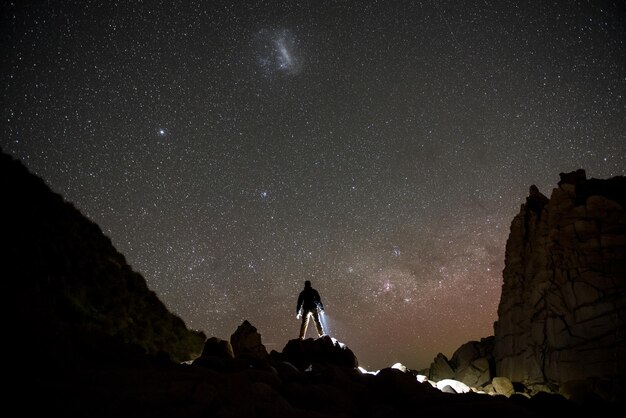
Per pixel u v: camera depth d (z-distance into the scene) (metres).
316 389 5.88
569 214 10.94
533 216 12.27
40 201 13.19
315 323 11.48
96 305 10.84
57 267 10.73
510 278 12.20
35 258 10.13
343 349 9.66
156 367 4.73
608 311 9.48
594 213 10.67
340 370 7.45
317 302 11.56
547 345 10.21
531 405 7.08
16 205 11.61
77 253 12.22
